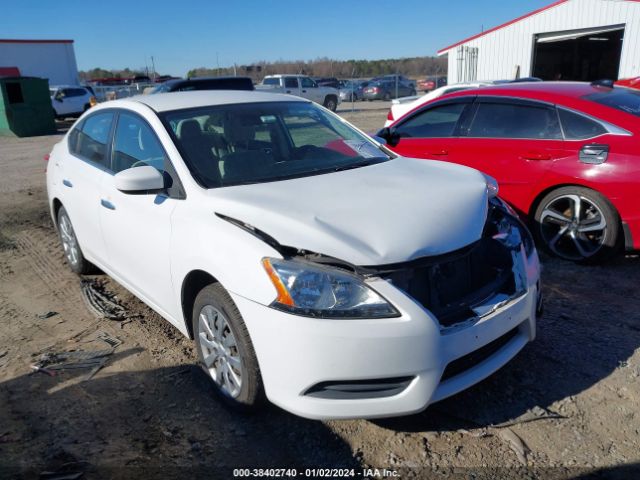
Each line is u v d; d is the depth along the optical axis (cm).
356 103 3350
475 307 269
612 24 1825
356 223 270
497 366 279
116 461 270
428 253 258
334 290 247
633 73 1802
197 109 376
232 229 280
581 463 255
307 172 348
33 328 418
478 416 291
